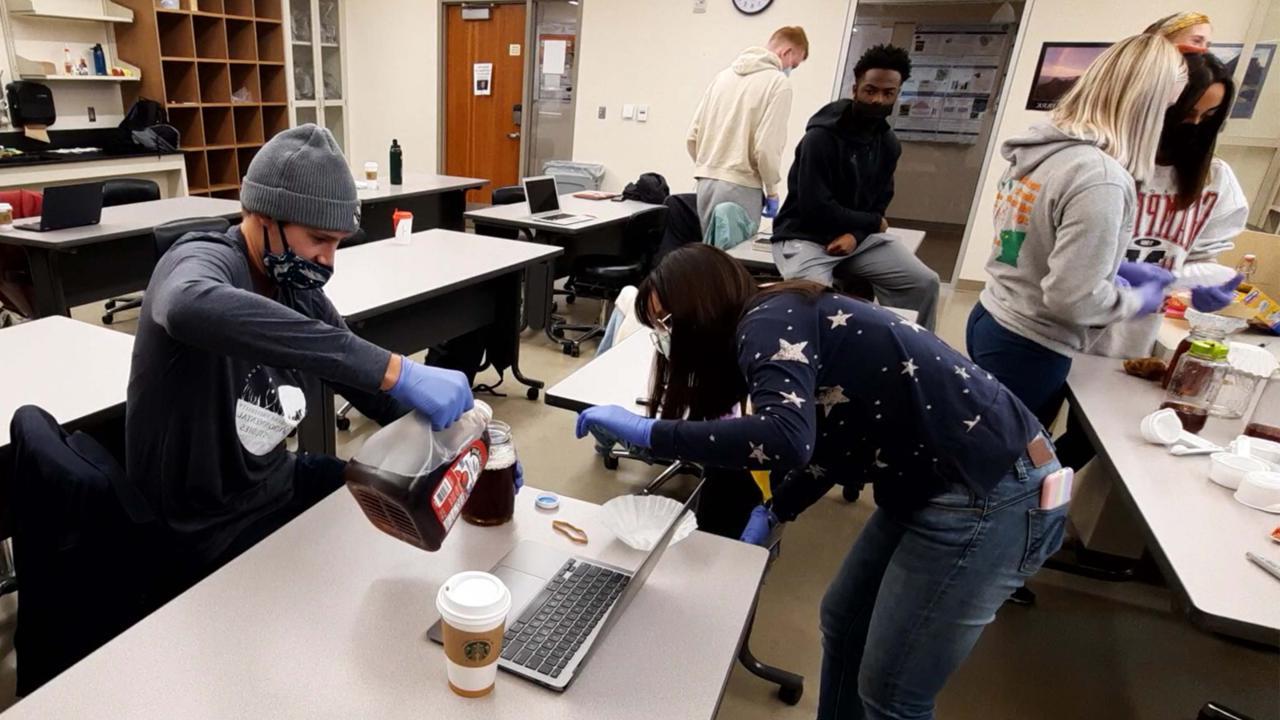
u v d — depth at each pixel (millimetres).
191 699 766
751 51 3605
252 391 1262
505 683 829
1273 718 1812
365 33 7219
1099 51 5051
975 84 5723
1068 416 2145
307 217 1094
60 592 1103
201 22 5992
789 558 2318
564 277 4531
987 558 1073
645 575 1001
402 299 2328
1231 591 1000
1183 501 1254
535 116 6949
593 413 1104
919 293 2891
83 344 1742
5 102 4898
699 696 832
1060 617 2131
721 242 3529
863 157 2770
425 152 7434
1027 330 1680
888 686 1168
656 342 1210
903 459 1069
